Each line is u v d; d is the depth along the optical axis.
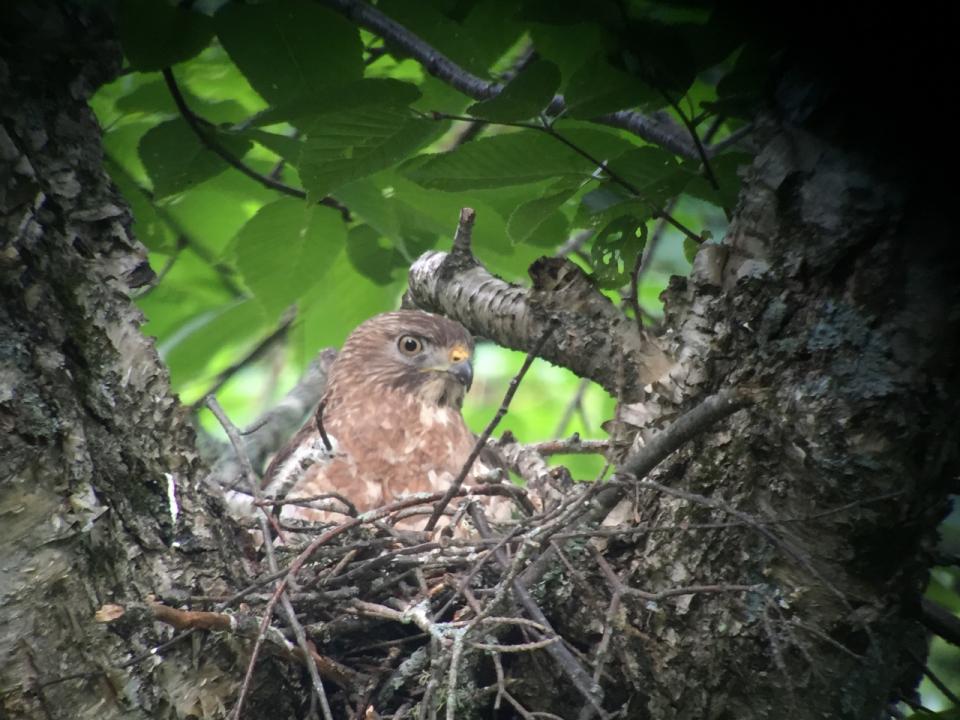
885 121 6.46
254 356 12.45
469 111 7.07
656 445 6.32
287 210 9.37
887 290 6.34
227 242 10.98
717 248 7.02
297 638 6.69
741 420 6.54
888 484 6.29
